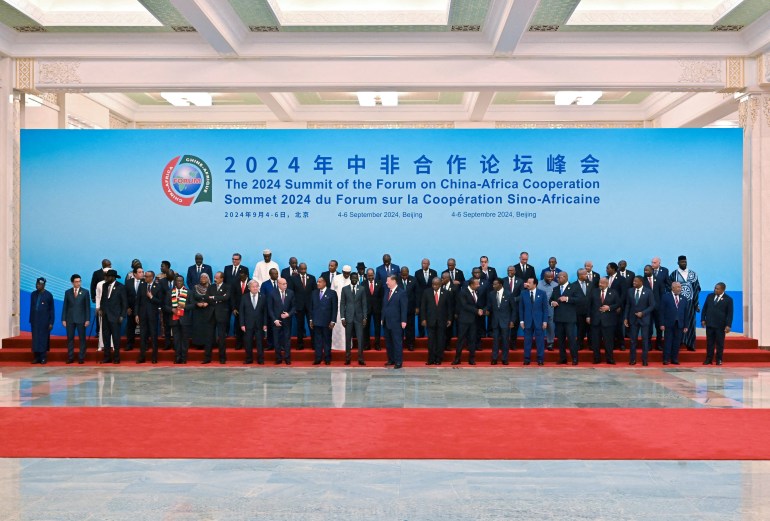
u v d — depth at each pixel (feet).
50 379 36.88
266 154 48.75
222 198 48.85
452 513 16.76
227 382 35.81
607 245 48.44
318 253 48.83
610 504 17.35
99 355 44.57
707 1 42.42
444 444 22.99
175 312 43.09
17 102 46.73
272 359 44.52
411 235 48.80
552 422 26.13
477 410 28.32
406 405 29.45
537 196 48.55
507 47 43.47
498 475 19.71
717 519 16.38
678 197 48.21
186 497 17.90
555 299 43.55
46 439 23.62
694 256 48.14
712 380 36.63
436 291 42.96
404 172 48.73
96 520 16.31
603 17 42.60
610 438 23.75
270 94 54.03
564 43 45.03
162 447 22.62
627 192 48.37
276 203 48.85
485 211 48.65
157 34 45.06
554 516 16.57
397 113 66.49
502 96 62.18
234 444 22.98
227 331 43.78
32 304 43.24
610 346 43.09
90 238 48.52
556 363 43.78
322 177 48.83
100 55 45.60
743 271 47.57
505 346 43.09
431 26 43.39
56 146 48.34
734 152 47.80
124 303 43.32
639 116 66.03
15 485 18.85
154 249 48.67
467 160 48.70
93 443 23.09
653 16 42.57
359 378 37.35
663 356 43.21
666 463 20.88
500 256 48.65
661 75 45.47
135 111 67.31
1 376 38.04
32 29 44.39
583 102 61.52
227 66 45.91
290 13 42.75
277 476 19.61
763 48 43.96
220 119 67.56
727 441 23.34
